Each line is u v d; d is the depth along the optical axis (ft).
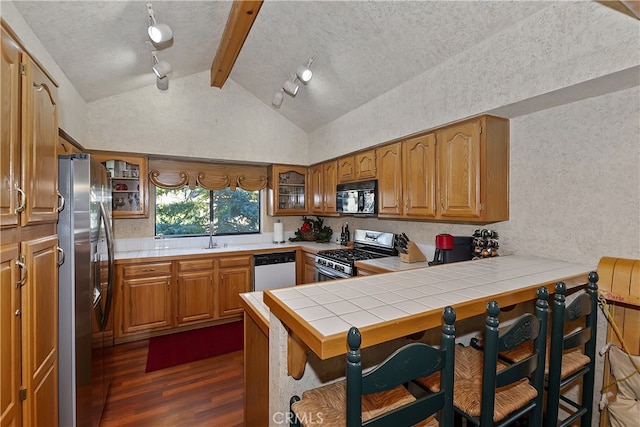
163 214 12.75
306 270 12.87
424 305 3.61
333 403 3.69
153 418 6.60
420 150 8.10
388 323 3.08
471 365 4.58
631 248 5.27
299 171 13.99
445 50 6.84
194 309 11.37
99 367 6.29
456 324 5.48
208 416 6.68
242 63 10.65
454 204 7.18
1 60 3.28
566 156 6.10
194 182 12.67
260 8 7.32
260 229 14.60
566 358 4.73
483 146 6.61
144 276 10.59
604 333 5.53
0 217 3.26
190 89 11.76
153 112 11.11
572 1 4.99
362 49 7.71
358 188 10.48
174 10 6.83
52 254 4.62
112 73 8.71
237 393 7.52
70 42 6.52
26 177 3.81
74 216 5.02
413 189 8.32
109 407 6.95
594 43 4.76
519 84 5.76
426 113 7.73
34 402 4.01
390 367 2.76
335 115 11.60
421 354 2.94
